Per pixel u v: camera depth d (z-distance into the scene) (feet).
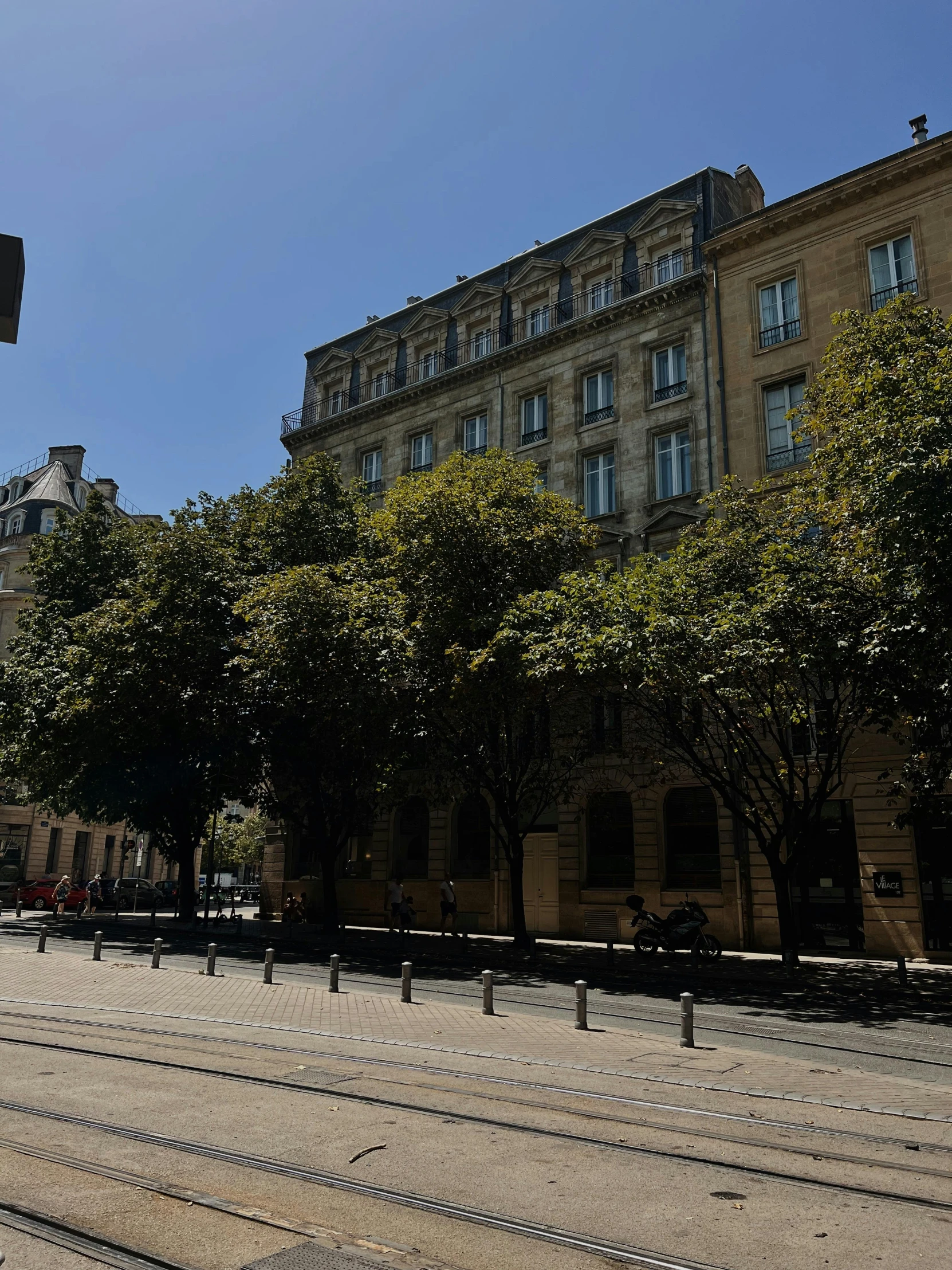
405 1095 29.50
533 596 67.77
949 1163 23.20
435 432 122.21
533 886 101.45
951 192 85.81
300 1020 44.14
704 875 89.30
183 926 109.29
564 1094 30.04
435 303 130.31
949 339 55.93
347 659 70.08
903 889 77.71
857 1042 41.68
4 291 14.99
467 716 76.07
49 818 176.86
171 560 82.99
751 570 66.44
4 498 213.66
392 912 100.99
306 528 90.43
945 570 47.37
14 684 98.94
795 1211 19.74
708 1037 42.37
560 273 115.75
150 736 91.97
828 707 66.90
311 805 96.32
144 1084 30.48
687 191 106.83
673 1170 22.38
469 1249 17.57
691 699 70.95
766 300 96.63
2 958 68.69
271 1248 17.28
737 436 94.63
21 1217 18.63
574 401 108.78
